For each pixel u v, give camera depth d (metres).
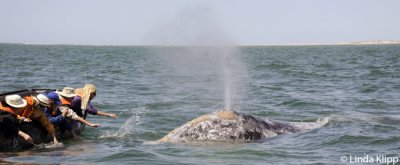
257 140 11.64
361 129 12.78
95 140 12.26
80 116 12.92
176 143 11.38
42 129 11.75
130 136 12.78
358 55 80.19
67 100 12.76
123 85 26.38
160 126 14.24
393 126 13.21
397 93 22.44
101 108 17.45
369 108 17.78
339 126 13.30
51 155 10.51
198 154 10.31
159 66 47.28
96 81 28.66
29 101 11.22
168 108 17.67
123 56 80.56
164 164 9.55
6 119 10.78
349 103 19.12
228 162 9.70
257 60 62.28
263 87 25.67
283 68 43.12
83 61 56.72
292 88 25.22
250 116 12.21
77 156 10.37
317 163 9.55
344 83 27.70
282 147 10.95
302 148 10.88
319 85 26.80
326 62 54.38
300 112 16.86
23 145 11.28
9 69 36.97
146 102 19.16
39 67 41.06
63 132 12.27
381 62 51.50
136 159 9.93
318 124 13.58
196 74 35.97
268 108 17.83
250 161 9.77
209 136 11.59
